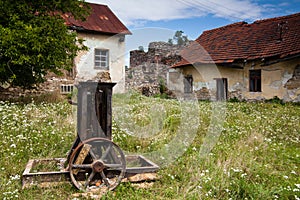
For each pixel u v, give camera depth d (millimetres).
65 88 13047
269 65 14469
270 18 17812
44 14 12234
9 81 12703
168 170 4445
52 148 5316
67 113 8250
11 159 4551
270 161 5043
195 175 4184
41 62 11211
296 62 13406
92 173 3891
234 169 4266
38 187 3732
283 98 13906
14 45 10352
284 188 3758
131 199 3605
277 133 7098
